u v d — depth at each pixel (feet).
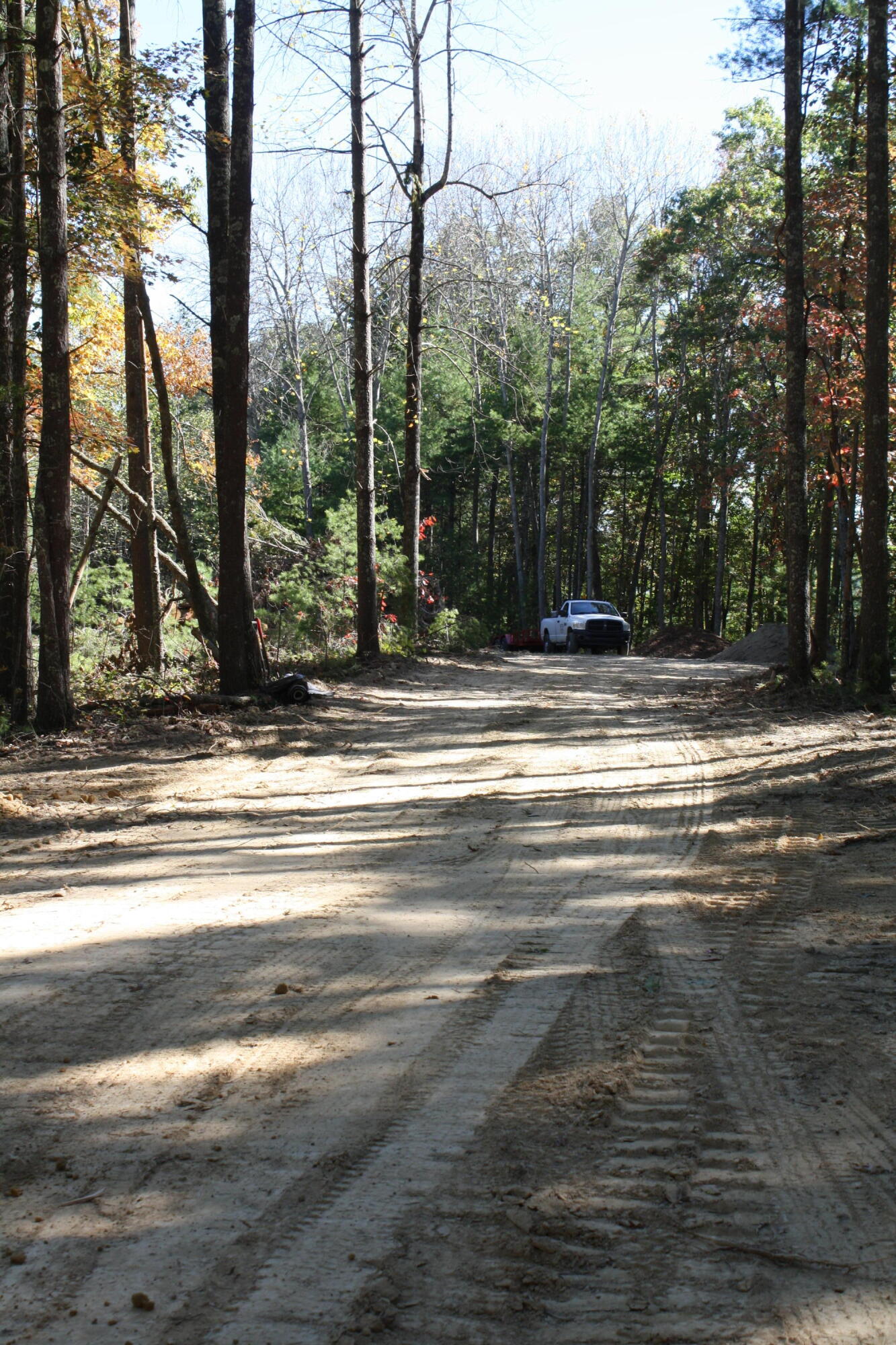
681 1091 14.12
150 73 52.29
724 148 135.44
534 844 28.94
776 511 94.27
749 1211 11.33
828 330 73.20
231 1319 9.79
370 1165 12.35
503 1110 13.69
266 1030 16.35
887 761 37.55
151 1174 12.21
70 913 22.74
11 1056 15.43
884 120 54.60
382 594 92.79
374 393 167.53
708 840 29.09
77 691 54.85
